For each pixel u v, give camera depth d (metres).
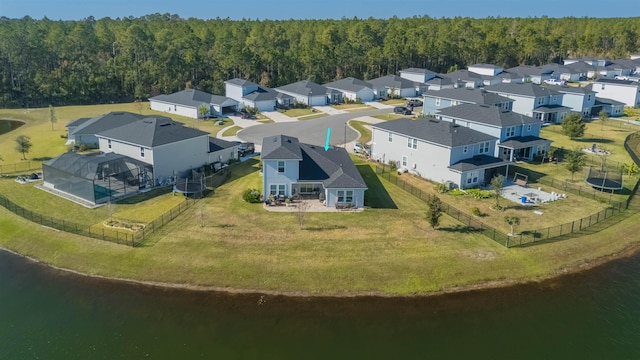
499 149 63.25
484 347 28.36
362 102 110.75
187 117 90.31
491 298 33.03
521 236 40.47
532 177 56.09
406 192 50.69
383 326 30.02
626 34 186.62
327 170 48.00
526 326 30.31
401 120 61.06
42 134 76.50
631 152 68.19
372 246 38.12
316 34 174.25
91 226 41.00
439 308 31.88
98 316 30.44
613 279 35.69
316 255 36.69
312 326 29.88
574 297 33.41
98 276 34.69
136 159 52.28
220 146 60.38
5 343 28.03
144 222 41.81
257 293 32.84
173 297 32.38
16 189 49.56
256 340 28.53
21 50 109.69
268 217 43.03
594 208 47.09
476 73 131.50
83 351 27.48
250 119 89.12
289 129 80.69
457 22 199.88
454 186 51.97
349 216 43.66
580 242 40.12
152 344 28.05
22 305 31.39
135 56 126.38
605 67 144.25
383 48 148.50
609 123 87.94
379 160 61.69
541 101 86.56
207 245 37.84
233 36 159.12
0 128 83.88
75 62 113.19
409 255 37.00
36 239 39.12
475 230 41.34
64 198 47.28
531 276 35.59
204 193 49.28
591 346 28.61
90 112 96.62
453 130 55.00
